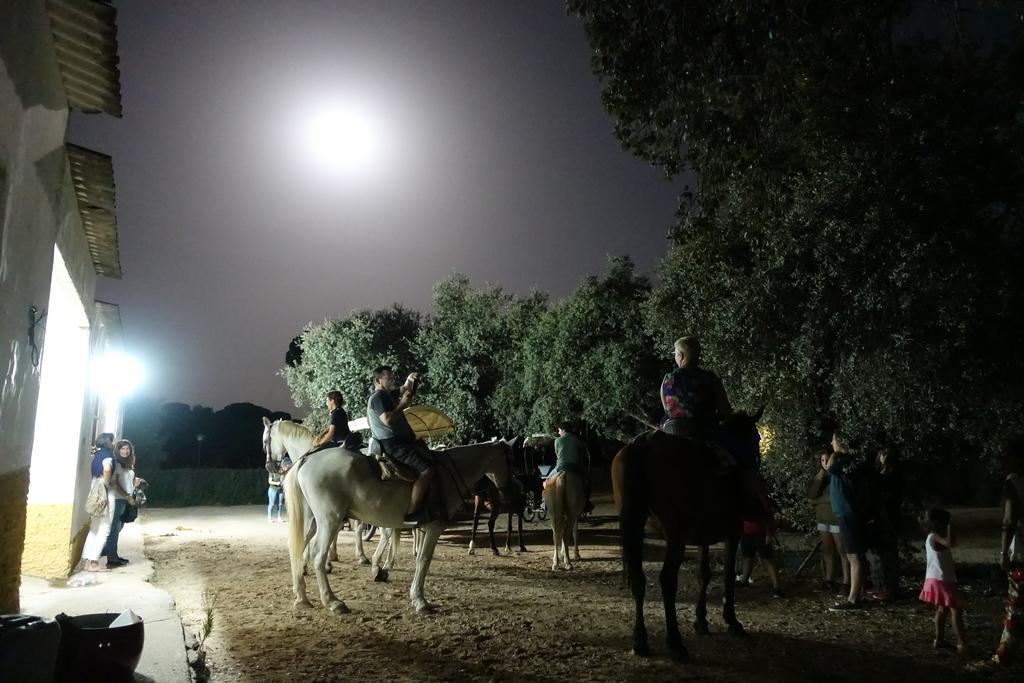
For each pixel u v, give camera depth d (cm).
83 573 1102
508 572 1234
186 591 1001
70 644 466
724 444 718
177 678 558
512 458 958
